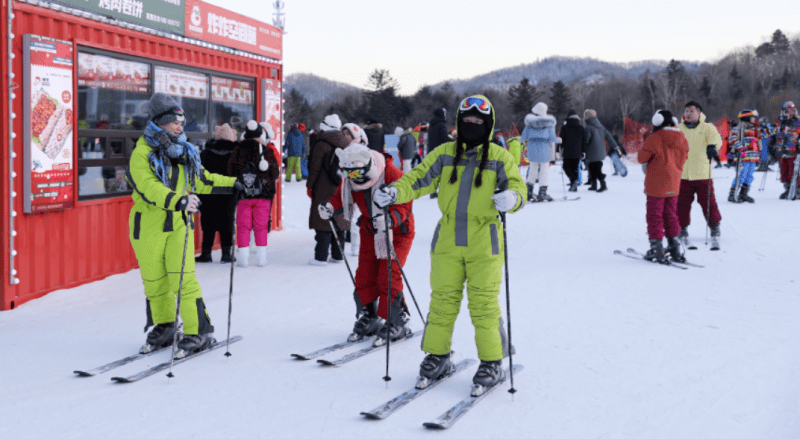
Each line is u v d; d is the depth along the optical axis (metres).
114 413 3.27
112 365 3.99
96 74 6.45
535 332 4.63
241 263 7.28
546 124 12.82
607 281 6.30
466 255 3.53
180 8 7.59
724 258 7.34
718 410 3.27
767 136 14.39
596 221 10.40
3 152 5.32
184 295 4.18
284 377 3.80
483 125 3.46
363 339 4.54
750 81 119.19
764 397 3.43
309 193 7.18
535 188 16.05
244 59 9.02
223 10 8.48
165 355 4.21
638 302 5.48
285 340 4.55
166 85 7.55
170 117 4.09
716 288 5.95
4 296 5.39
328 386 3.66
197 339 4.21
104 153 6.62
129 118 6.97
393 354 4.24
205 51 8.16
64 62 5.86
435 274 3.63
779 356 4.07
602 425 3.11
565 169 15.05
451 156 3.59
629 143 31.92
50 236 5.89
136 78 7.01
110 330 4.82
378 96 101.50
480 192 3.47
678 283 6.17
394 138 18.81
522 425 3.12
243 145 7.08
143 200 4.14
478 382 3.51
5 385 3.68
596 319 4.96
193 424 3.14
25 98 5.47
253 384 3.69
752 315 5.03
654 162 7.05
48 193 5.74
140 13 6.94
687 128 7.85
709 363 3.95
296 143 20.22
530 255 7.74
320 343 4.49
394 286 4.43
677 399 3.42
